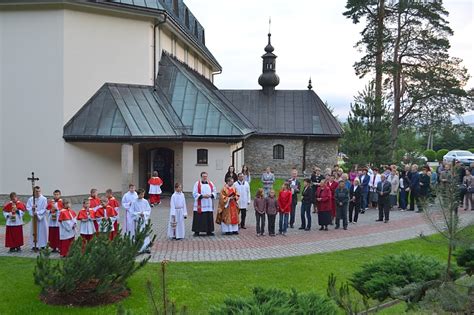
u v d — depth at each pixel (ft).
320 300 20.52
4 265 40.06
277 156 126.41
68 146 77.30
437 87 123.44
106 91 80.18
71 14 76.43
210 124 84.02
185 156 84.99
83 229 44.27
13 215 45.21
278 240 52.31
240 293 33.60
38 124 77.00
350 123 98.53
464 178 71.77
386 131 97.35
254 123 127.13
